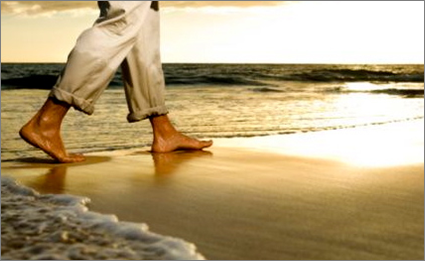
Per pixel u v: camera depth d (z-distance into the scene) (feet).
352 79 80.12
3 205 6.32
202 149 10.71
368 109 28.37
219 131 18.40
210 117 22.79
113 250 4.82
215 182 7.68
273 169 8.66
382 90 53.16
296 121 21.72
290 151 10.62
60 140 9.14
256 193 7.02
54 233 5.26
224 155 10.02
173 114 23.68
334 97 40.86
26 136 8.91
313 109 28.04
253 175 8.18
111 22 8.82
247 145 11.46
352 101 35.63
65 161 9.14
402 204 6.52
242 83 60.29
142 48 9.43
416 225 5.67
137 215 6.03
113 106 27.02
